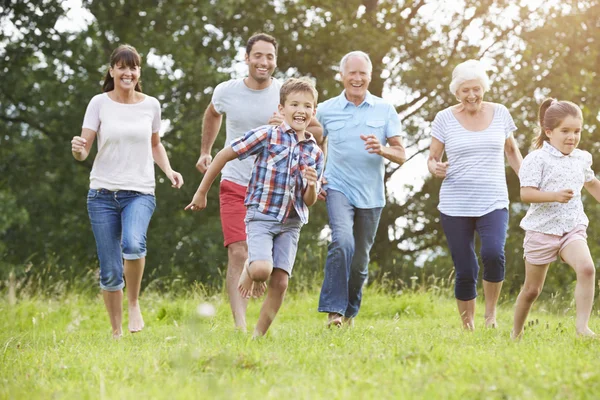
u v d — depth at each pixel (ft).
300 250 77.41
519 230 86.33
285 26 85.87
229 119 28.68
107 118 26.23
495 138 27.14
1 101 84.69
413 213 92.68
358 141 28.19
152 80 80.74
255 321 35.17
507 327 26.91
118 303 26.32
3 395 14.52
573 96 80.48
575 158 22.16
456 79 27.40
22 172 86.38
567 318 31.99
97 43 82.64
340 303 27.25
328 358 17.28
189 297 44.27
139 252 25.43
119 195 26.05
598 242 87.51
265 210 21.88
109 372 16.55
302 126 22.18
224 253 79.20
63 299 42.52
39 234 85.20
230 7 77.66
